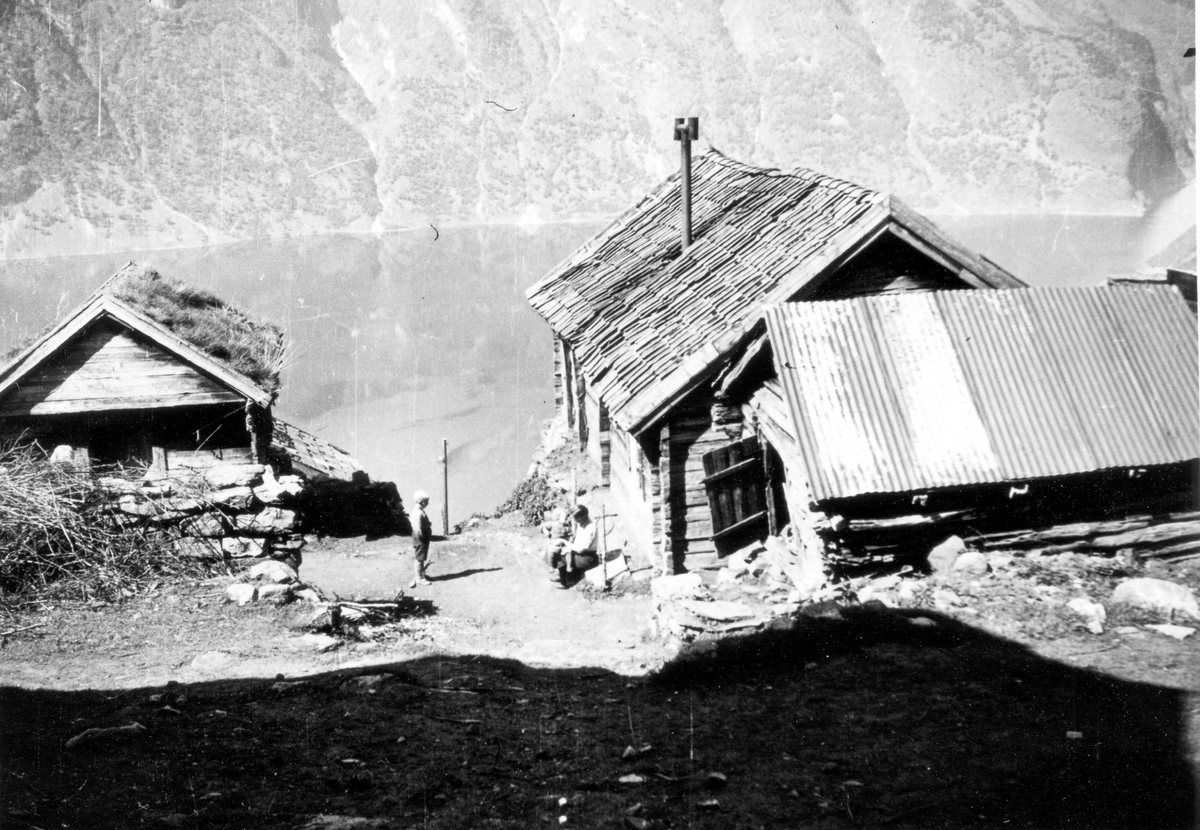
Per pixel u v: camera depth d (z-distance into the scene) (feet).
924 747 25.05
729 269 58.49
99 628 35.01
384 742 24.88
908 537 41.42
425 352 263.90
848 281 52.85
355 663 33.14
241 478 42.09
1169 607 34.86
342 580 55.16
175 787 21.34
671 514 52.75
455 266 407.23
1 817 18.81
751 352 49.80
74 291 330.54
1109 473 42.01
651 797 22.20
